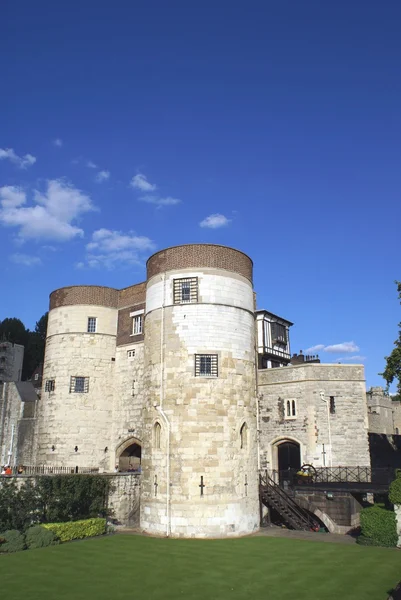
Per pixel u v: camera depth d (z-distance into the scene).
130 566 19.50
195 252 29.16
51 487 25.70
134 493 30.12
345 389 37.12
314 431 36.34
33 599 15.37
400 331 27.23
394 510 23.77
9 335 77.69
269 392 39.12
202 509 25.55
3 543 22.36
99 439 35.28
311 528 28.45
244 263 30.39
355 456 35.91
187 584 17.09
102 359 36.59
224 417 27.02
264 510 30.39
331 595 15.89
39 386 65.12
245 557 21.00
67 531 24.62
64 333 36.62
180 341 27.86
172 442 26.62
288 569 19.03
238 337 28.72
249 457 27.80
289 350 53.03
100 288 37.75
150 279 30.53
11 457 41.19
